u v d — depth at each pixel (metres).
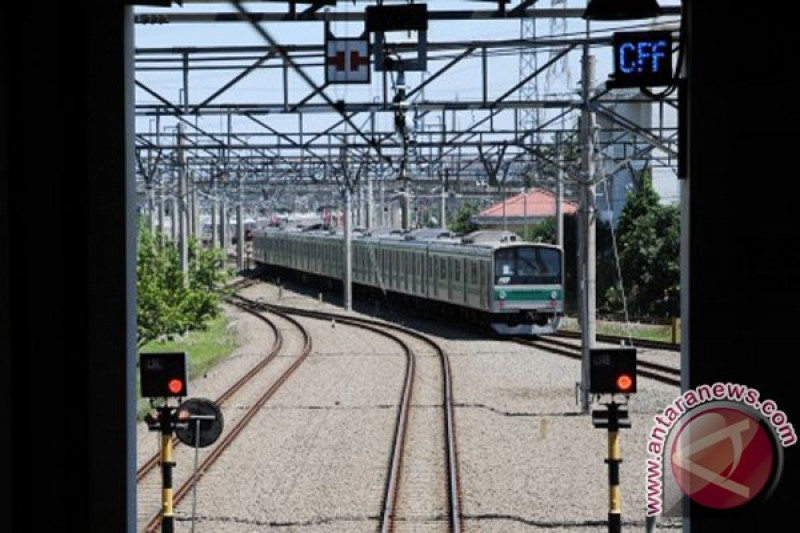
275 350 42.34
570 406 28.36
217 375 35.81
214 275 51.47
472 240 48.28
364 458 22.58
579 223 27.00
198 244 51.91
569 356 38.72
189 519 17.95
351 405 29.17
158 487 20.03
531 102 25.19
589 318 27.03
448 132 30.48
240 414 28.00
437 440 24.34
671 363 35.75
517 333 45.03
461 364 37.16
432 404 29.23
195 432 14.56
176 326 39.78
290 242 81.38
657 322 48.69
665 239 51.19
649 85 11.48
